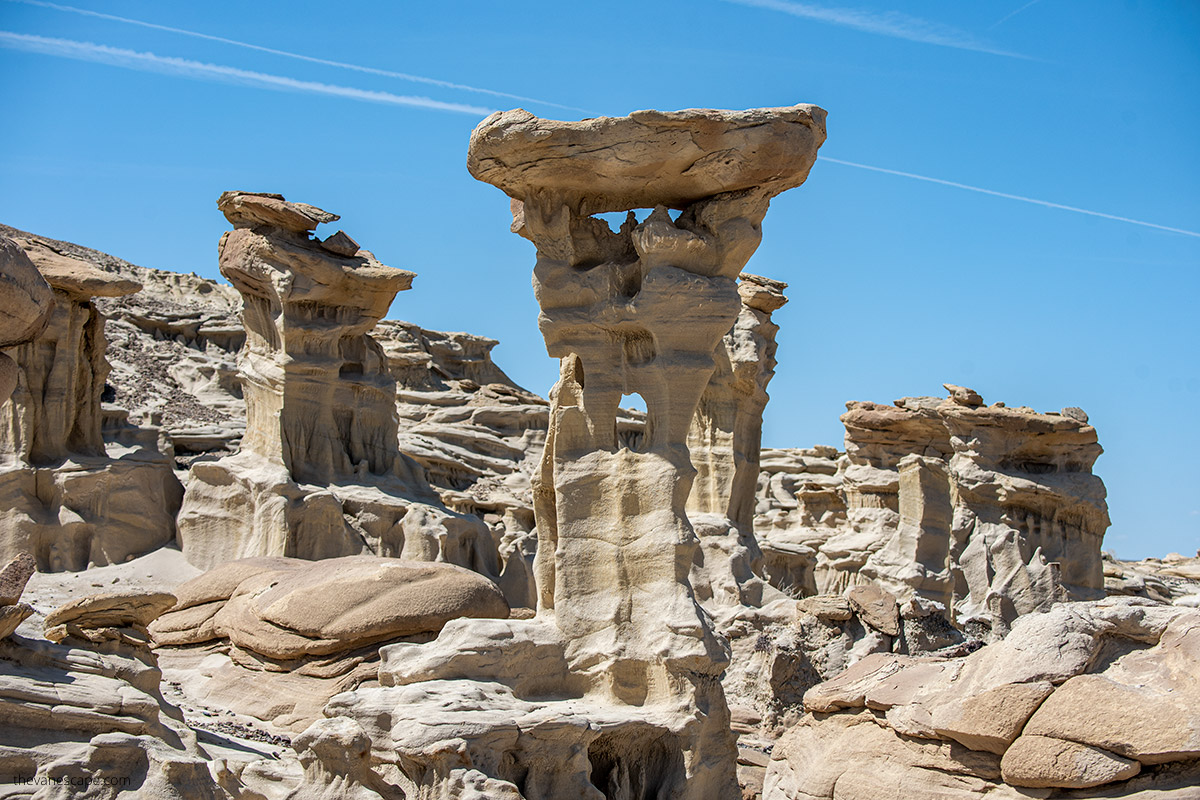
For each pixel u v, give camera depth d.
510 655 14.81
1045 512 33.38
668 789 14.65
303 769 13.14
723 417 31.19
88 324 28.86
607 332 16.22
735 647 24.36
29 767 11.48
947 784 13.83
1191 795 12.01
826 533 45.03
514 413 49.50
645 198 16.50
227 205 29.77
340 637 17.83
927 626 22.14
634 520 15.75
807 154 15.47
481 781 12.05
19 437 27.02
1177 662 12.95
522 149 15.32
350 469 29.78
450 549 28.28
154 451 29.98
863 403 40.69
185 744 13.59
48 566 26.50
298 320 29.09
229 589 20.47
